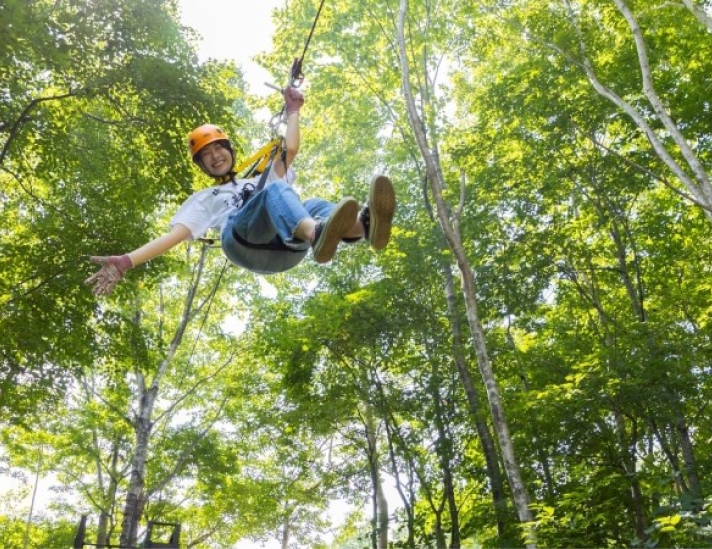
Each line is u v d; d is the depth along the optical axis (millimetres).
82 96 12914
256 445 23141
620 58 15312
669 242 16828
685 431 13484
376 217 3100
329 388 19188
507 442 13453
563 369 17094
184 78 13297
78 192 15031
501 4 16625
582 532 11742
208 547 28172
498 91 16219
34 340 13359
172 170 13953
